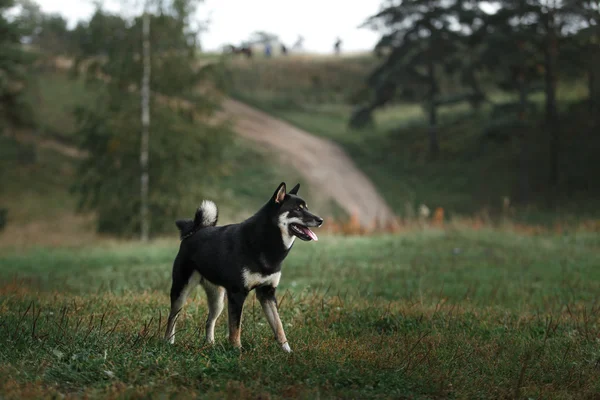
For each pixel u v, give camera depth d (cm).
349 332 741
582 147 3994
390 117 5784
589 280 1238
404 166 4484
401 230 2341
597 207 3278
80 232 3197
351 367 568
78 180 2686
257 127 5059
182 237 676
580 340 720
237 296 620
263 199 3881
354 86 6738
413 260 1548
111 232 2686
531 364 614
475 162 4291
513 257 1591
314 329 732
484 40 3778
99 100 2609
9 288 1004
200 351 596
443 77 5912
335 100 6394
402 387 530
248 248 613
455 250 1703
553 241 1897
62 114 4872
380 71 4575
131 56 2598
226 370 542
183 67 2633
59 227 3369
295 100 6238
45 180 4147
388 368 577
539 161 4009
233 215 2844
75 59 2634
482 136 3934
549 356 653
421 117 5434
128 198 2597
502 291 1118
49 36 5866
